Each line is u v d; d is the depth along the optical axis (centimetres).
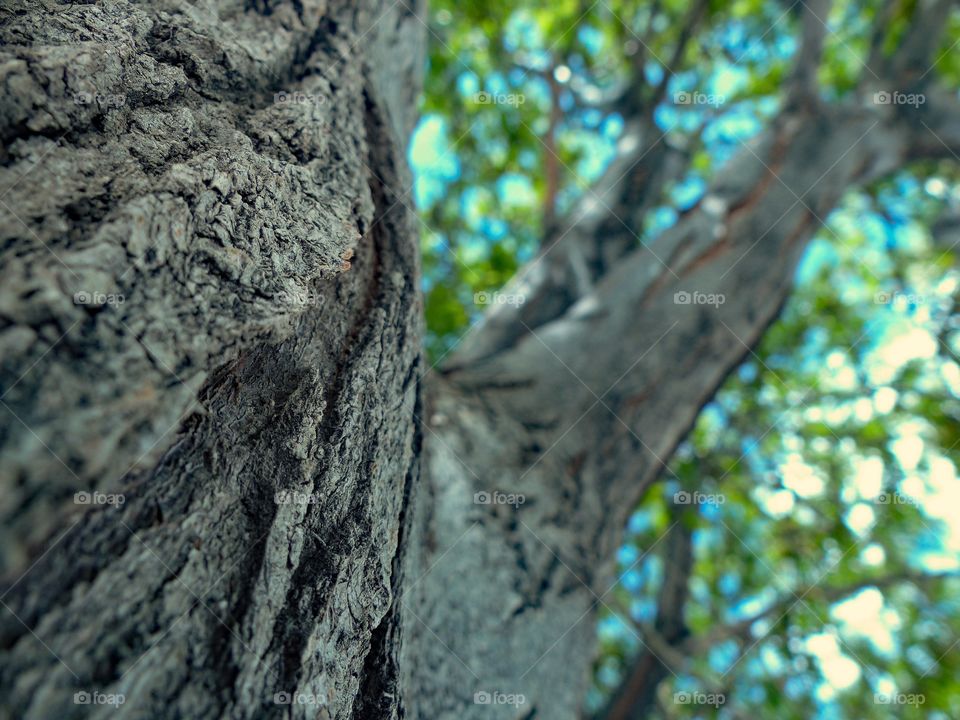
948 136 422
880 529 546
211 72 144
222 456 110
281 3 176
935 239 582
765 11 621
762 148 409
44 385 80
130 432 85
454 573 198
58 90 109
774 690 521
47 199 96
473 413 257
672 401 311
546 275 383
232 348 103
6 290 82
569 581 226
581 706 218
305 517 118
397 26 230
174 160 118
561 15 597
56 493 77
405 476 153
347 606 123
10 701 76
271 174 129
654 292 338
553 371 296
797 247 378
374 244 167
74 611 84
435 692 171
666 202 610
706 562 650
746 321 346
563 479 254
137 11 137
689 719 548
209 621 100
